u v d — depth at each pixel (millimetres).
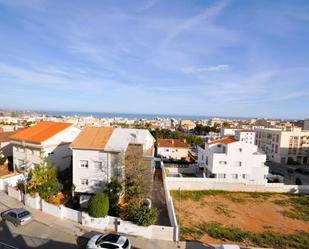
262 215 29297
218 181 38719
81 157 28438
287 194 38469
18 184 30578
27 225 21406
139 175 26688
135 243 19141
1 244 18297
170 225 23219
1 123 116875
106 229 20969
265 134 78438
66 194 29328
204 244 20109
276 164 68875
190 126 165125
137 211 20953
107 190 25109
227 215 28609
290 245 21672
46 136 35594
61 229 20844
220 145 43875
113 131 32531
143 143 30172
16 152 37406
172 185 38094
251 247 20609
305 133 71750
